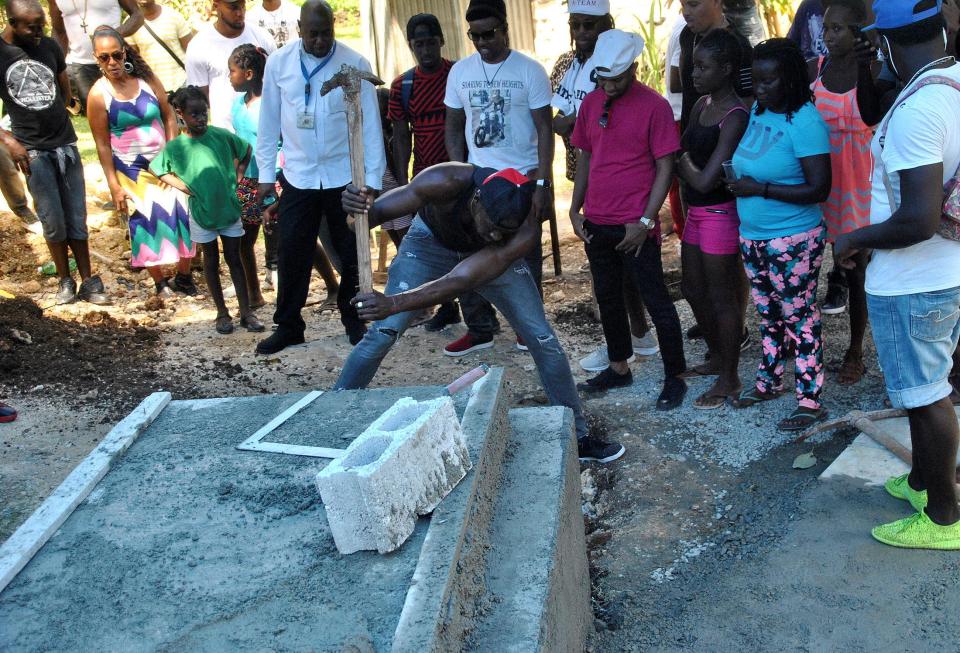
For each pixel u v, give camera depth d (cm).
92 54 860
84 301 716
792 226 438
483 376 336
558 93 579
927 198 295
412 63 1177
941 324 313
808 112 423
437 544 255
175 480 307
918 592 321
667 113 479
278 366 602
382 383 582
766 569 347
